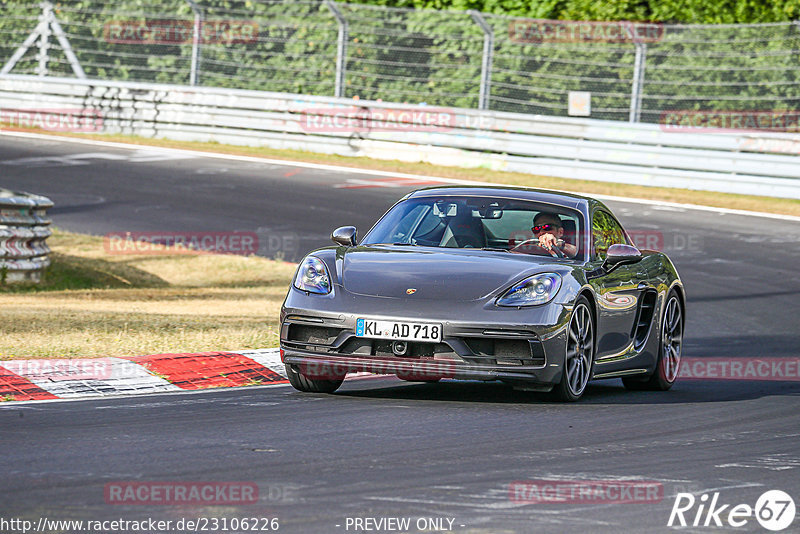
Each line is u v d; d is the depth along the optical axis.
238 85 90.56
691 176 72.75
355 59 86.25
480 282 23.75
